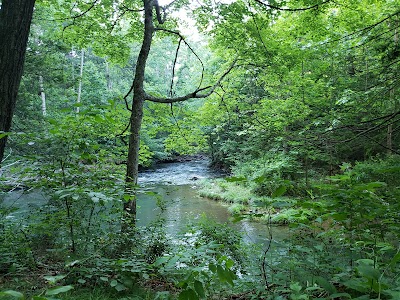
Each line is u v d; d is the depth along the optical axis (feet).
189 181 72.64
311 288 5.64
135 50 95.50
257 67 28.32
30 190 12.64
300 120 28.35
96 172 12.41
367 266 4.52
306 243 10.39
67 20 28.25
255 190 47.67
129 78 104.78
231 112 33.17
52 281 3.79
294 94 28.17
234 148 64.44
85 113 9.75
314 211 8.01
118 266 10.86
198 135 29.45
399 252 4.32
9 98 11.25
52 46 45.70
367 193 7.00
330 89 26.00
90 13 27.25
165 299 9.37
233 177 7.06
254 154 55.98
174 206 46.16
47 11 45.70
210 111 31.24
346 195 7.04
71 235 12.02
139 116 20.48
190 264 9.36
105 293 10.21
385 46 18.47
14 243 13.01
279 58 25.49
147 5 21.16
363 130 19.11
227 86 31.42
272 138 26.66
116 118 21.25
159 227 16.90
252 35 24.67
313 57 25.59
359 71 24.38
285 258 9.80
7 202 21.13
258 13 22.81
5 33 11.12
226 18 22.72
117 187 11.73
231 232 16.69
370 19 23.30
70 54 90.68
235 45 26.50
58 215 12.35
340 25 24.39
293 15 24.98
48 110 53.42
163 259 6.02
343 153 33.65
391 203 8.23
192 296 5.20
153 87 41.24
